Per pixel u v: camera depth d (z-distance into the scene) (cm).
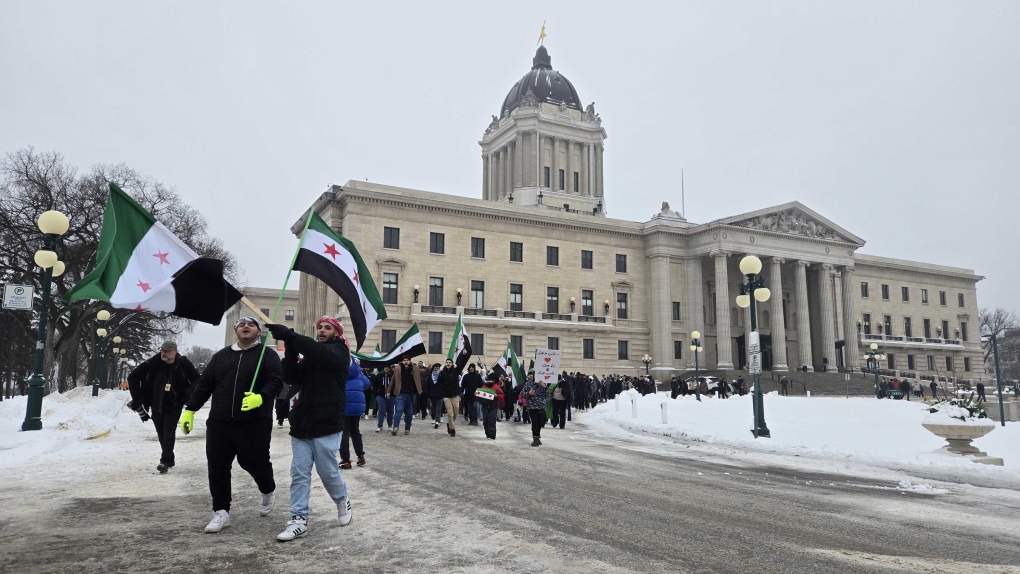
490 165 8500
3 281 4075
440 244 5625
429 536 651
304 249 788
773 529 736
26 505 771
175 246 796
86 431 1487
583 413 3109
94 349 4762
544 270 6034
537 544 629
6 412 1845
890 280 8081
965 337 8619
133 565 537
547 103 8194
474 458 1317
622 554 603
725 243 6212
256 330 671
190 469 1062
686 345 6381
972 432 1398
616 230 6406
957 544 692
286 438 1609
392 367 1906
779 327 6384
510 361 2608
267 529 665
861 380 6103
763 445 1605
